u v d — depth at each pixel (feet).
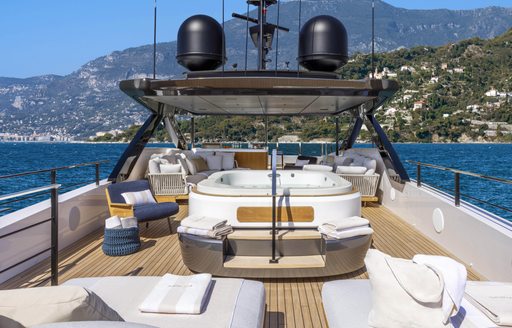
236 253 11.12
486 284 6.46
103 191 16.93
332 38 19.35
